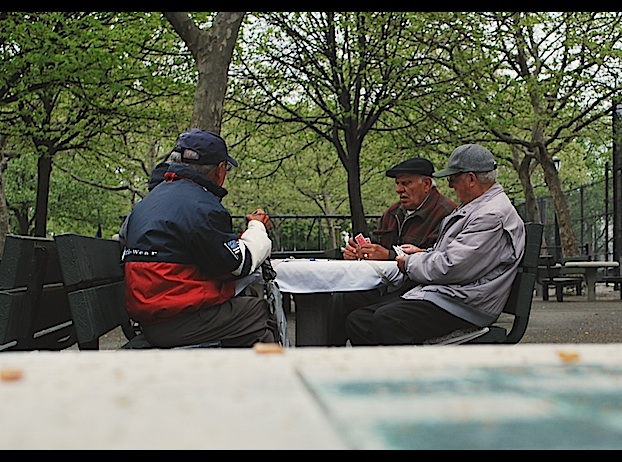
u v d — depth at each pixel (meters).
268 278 3.96
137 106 18.45
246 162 20.92
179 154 3.83
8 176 31.09
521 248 4.32
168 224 3.49
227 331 3.57
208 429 0.56
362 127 18.47
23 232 31.92
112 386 0.72
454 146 19.47
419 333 4.25
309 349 0.93
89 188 32.22
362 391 0.69
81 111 18.17
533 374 0.78
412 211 5.49
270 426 0.56
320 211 38.81
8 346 3.10
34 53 14.15
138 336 4.21
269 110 20.08
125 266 3.57
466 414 0.61
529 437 0.55
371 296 5.09
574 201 25.28
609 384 0.73
